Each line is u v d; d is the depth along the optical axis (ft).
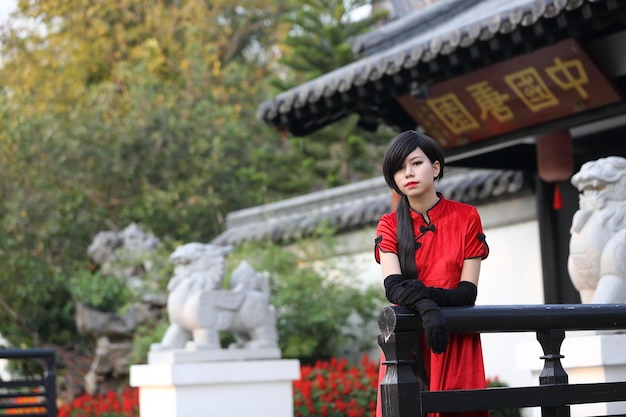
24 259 54.75
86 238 59.21
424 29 37.63
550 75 30.32
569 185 35.91
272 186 65.67
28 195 57.88
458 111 33.86
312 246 45.62
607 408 20.16
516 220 38.34
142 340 42.80
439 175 14.52
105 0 85.25
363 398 33.91
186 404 28.96
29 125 58.95
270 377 30.04
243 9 91.66
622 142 34.17
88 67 84.74
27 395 29.66
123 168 61.87
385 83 32.65
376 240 14.56
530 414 32.94
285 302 41.01
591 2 25.63
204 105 67.31
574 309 14.02
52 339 55.67
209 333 29.89
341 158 65.36
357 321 44.27
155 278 46.57
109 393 40.37
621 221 21.83
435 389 13.92
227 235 53.21
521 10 27.35
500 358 38.22
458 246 14.24
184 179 64.80
